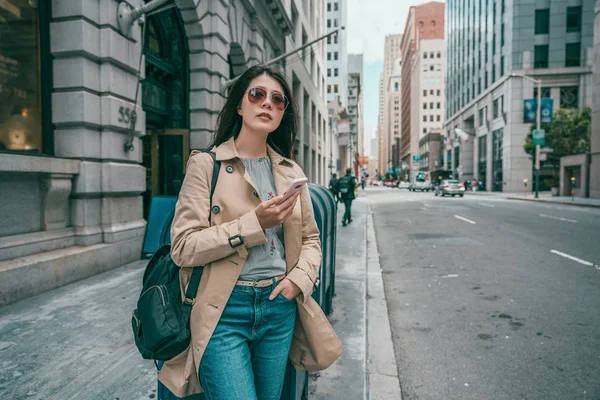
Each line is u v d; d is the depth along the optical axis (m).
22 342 3.39
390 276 6.45
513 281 5.86
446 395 2.88
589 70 42.66
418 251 8.48
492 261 7.24
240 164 1.49
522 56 44.50
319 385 2.86
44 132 5.59
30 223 5.05
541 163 40.88
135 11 6.16
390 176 149.50
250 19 13.05
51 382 2.76
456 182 35.19
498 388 2.96
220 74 10.13
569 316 4.41
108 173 5.96
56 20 5.60
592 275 6.10
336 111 60.25
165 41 9.02
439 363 3.38
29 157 4.75
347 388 2.82
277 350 1.51
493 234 10.51
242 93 1.58
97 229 5.89
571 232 10.62
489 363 3.36
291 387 1.95
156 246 6.35
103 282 5.20
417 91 123.19
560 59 43.72
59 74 5.62
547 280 5.87
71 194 5.64
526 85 44.53
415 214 17.06
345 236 10.20
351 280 5.77
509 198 32.66
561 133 38.34
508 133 46.06
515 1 44.25
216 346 1.35
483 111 55.44
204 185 1.42
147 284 1.49
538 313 4.52
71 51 5.54
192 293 1.40
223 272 1.37
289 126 1.76
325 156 40.31
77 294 4.69
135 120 6.52
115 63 6.10
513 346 3.68
